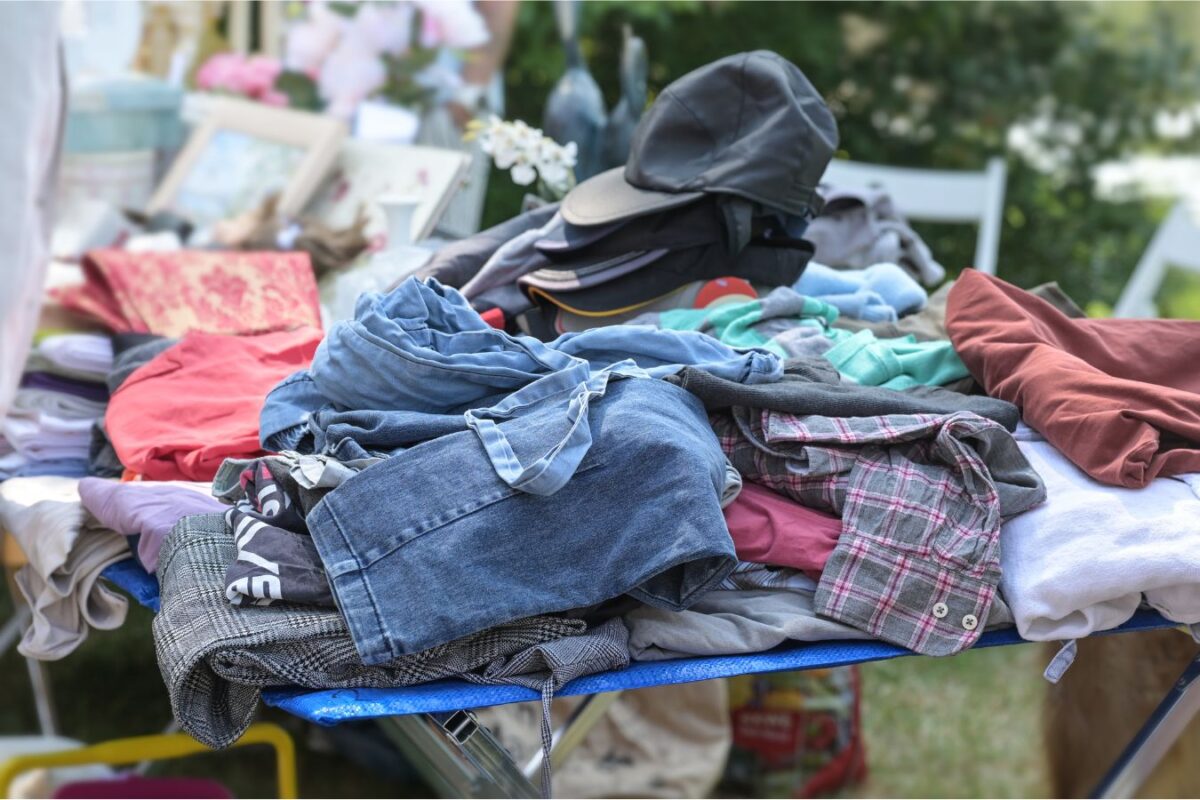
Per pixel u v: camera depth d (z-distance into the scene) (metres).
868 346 1.87
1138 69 5.57
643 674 1.41
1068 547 1.51
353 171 2.90
